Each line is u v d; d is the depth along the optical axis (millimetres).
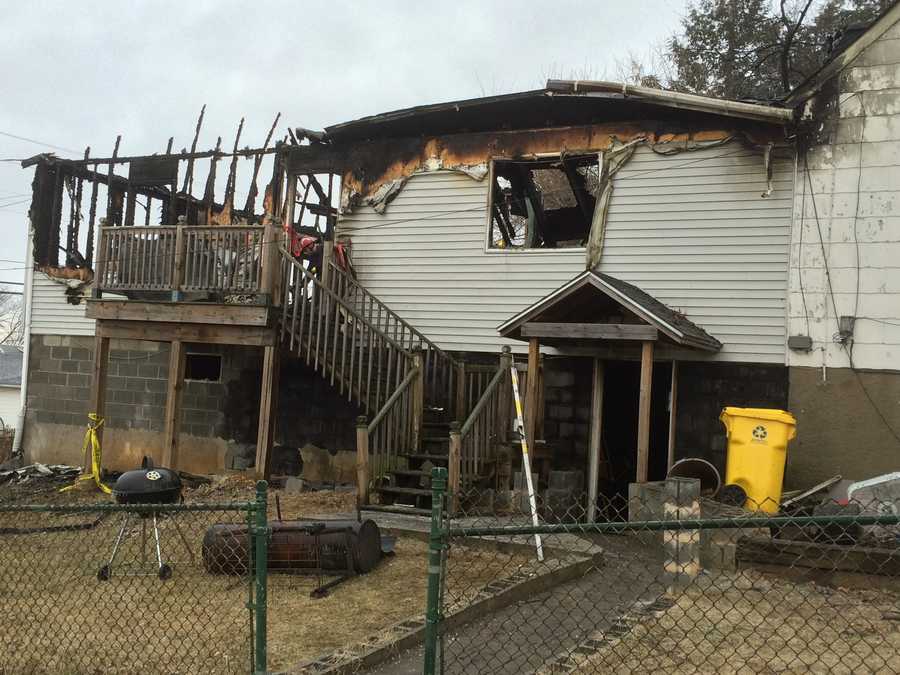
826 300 10328
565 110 12148
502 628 5680
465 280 12688
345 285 12883
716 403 10859
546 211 15414
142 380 14852
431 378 12227
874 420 10000
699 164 11219
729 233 10984
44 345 15789
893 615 5785
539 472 10914
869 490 8102
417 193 13133
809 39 23234
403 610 6254
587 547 7809
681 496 6664
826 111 10461
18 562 7926
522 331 10312
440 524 4070
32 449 15695
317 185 14977
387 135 13359
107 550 8398
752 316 10766
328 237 15281
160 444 14641
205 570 7438
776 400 10547
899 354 9945
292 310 11898
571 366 11844
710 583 6637
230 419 14133
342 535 7207
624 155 11703
